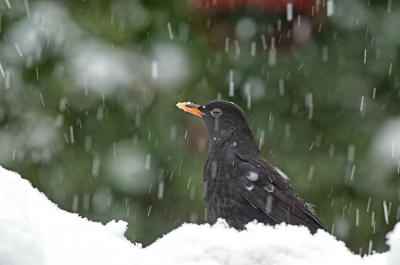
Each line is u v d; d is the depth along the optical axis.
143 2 14.05
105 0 14.09
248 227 4.31
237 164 9.22
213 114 9.82
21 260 3.55
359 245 13.84
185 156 13.59
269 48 13.50
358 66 13.82
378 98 13.91
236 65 13.68
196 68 13.82
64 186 13.55
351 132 13.70
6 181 4.58
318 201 13.62
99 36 13.91
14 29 13.82
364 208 13.62
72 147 13.71
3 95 13.73
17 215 3.73
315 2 12.84
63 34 13.80
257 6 12.99
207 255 3.94
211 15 13.56
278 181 9.33
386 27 13.87
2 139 13.78
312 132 13.71
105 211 13.60
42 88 13.71
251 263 3.90
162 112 13.73
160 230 13.61
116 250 4.41
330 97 13.76
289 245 4.02
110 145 13.68
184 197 13.50
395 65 13.83
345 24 13.83
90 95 13.70
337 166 13.62
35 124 13.80
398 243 3.52
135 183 13.54
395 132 13.58
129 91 13.80
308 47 13.71
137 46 13.98
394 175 13.54
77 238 4.47
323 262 3.91
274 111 13.71
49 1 13.97
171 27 13.95
